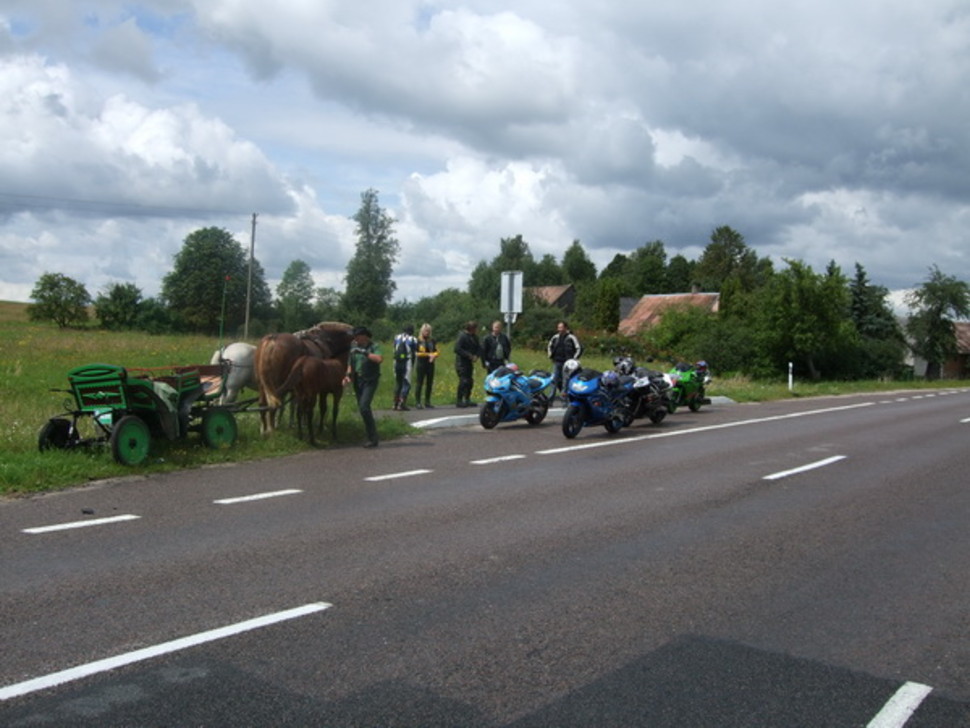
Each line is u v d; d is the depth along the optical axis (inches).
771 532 308.8
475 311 2149.4
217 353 551.2
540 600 223.9
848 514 344.5
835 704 165.9
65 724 149.3
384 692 165.3
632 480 412.2
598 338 1867.6
